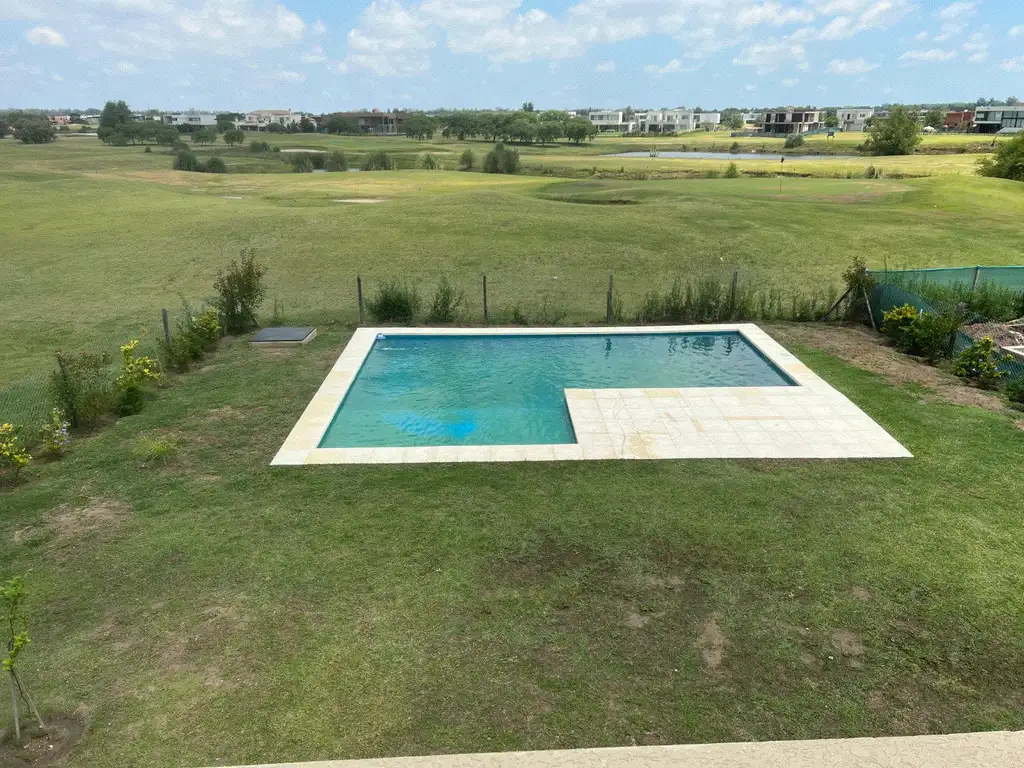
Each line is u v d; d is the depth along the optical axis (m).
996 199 31.61
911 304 13.03
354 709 4.53
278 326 14.40
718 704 4.57
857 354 12.32
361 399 10.83
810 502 7.15
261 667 4.91
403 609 5.54
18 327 15.21
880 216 27.28
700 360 12.69
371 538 6.55
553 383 11.57
